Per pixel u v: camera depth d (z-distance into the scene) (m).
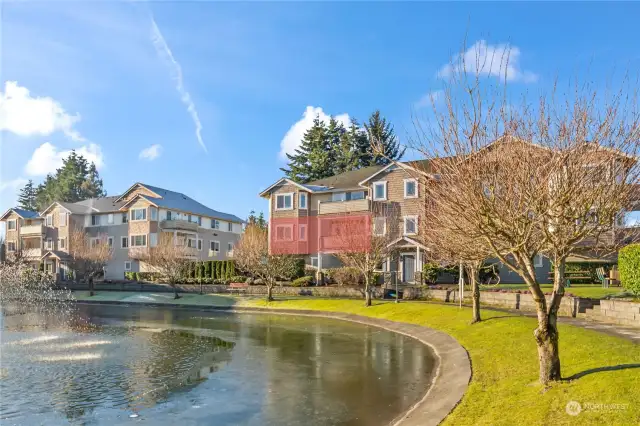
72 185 107.19
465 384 11.73
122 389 13.16
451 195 9.23
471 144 8.86
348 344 19.52
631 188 8.65
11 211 71.25
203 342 20.61
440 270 34.62
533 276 9.79
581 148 8.44
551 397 9.13
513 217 8.75
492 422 8.88
